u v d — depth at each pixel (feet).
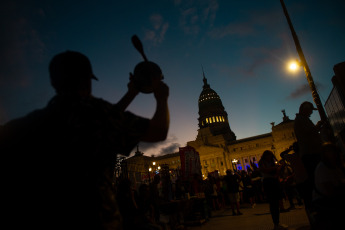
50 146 4.22
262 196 58.80
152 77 5.90
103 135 4.42
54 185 4.12
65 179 4.16
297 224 26.12
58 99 4.67
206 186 50.65
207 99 399.85
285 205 47.06
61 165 4.17
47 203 4.07
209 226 34.12
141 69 6.11
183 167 50.37
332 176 11.96
